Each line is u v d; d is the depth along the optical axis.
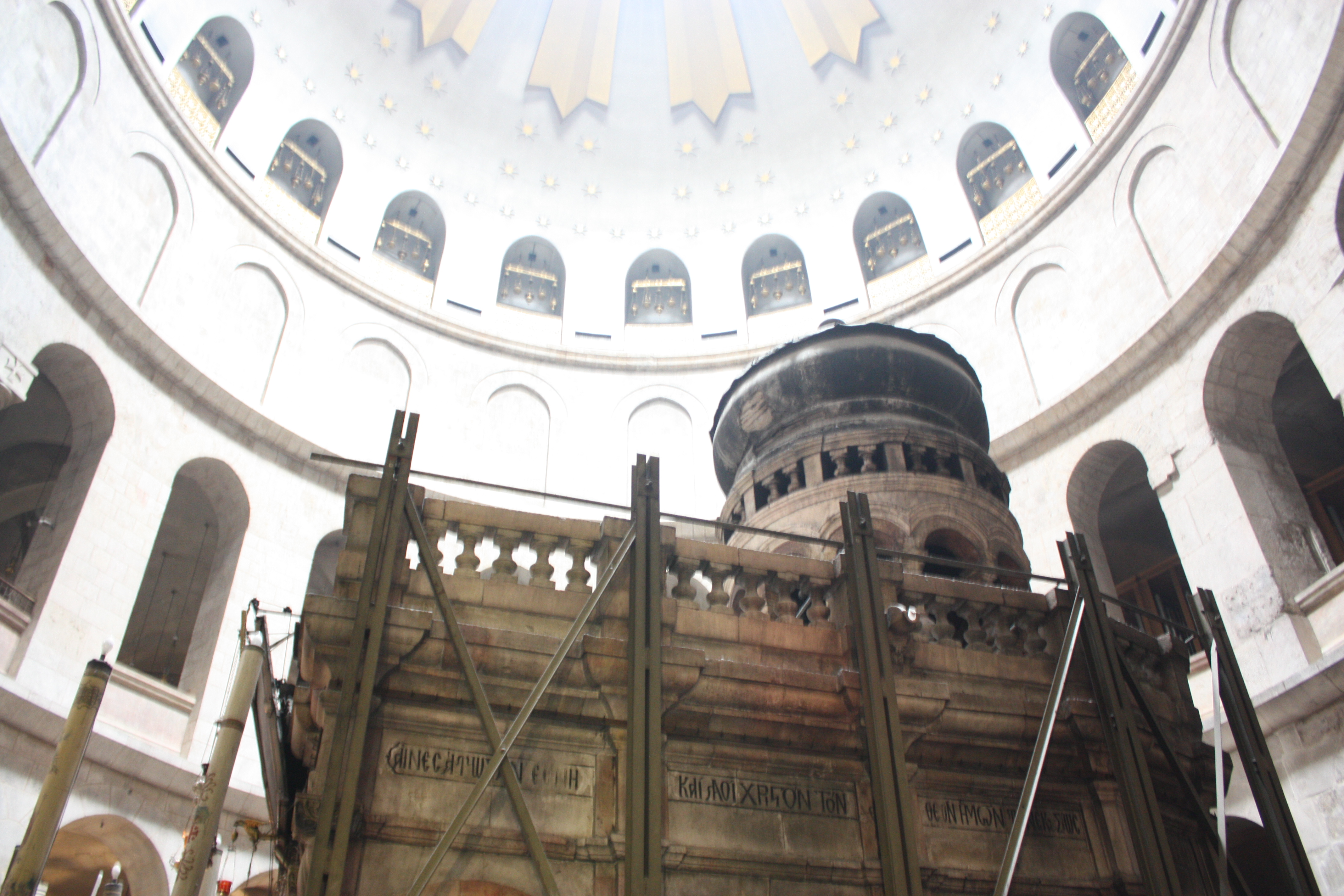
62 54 19.75
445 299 29.89
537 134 32.03
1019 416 24.98
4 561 22.75
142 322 20.20
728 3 32.34
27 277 17.95
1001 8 28.47
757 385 14.84
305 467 23.56
